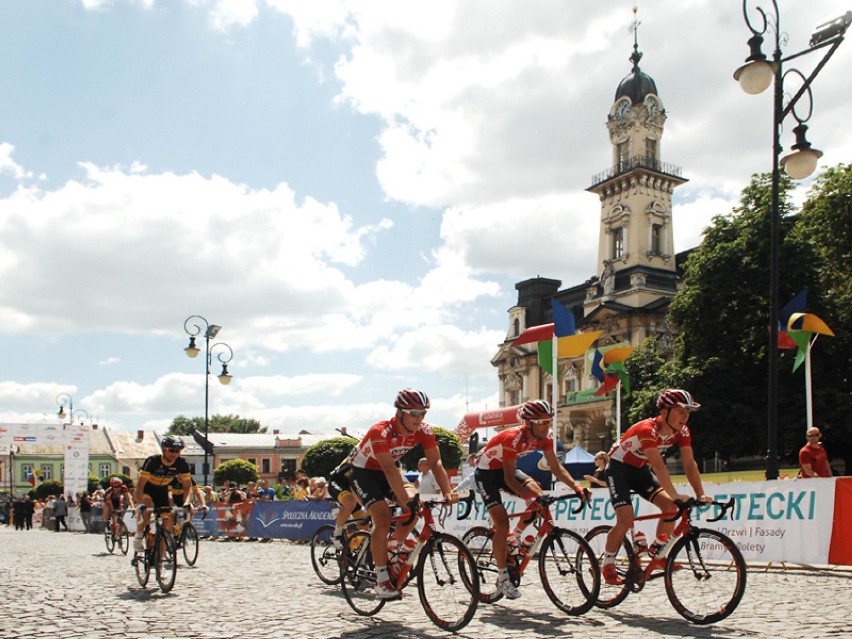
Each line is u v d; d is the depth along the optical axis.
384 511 7.37
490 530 8.13
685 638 6.52
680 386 36.97
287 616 7.88
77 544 22.53
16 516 39.19
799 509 11.41
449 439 55.75
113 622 7.70
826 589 9.42
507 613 7.82
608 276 65.62
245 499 24.09
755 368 36.56
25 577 12.33
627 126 66.69
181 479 10.36
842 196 34.12
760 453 36.72
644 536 7.81
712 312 37.47
